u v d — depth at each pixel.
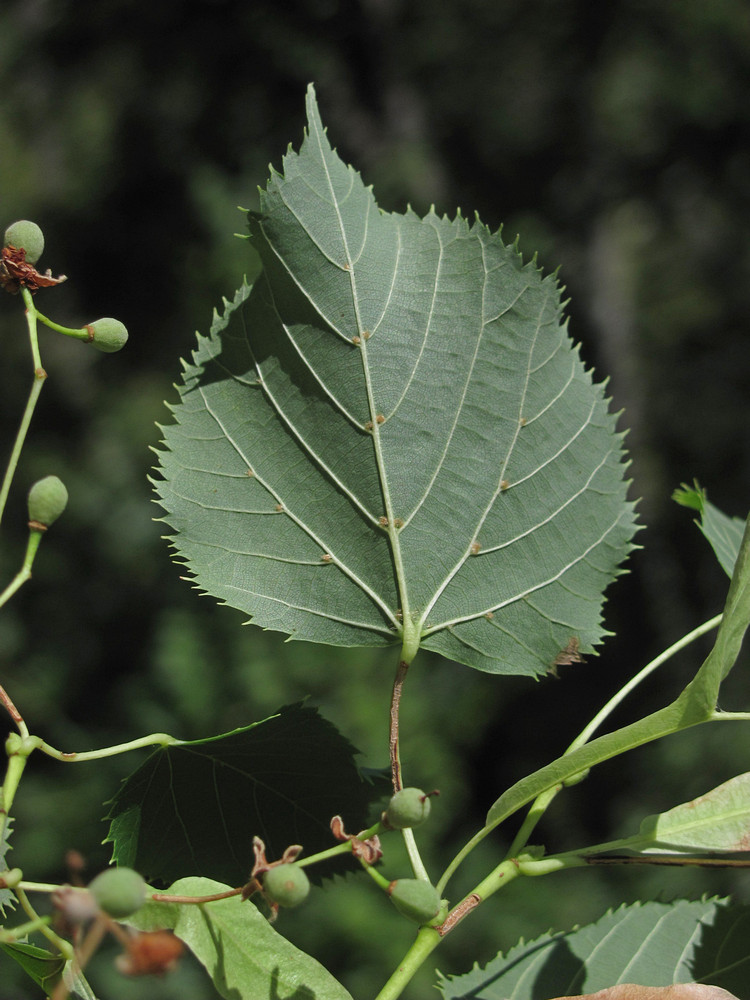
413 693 7.92
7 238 1.19
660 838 1.18
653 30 12.30
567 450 1.48
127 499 10.48
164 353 11.66
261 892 0.99
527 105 12.55
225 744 1.29
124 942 0.85
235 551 1.38
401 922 6.54
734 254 12.12
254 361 1.43
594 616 1.43
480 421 1.46
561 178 12.41
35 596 9.99
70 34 13.08
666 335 11.86
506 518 1.45
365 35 12.45
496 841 8.36
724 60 12.28
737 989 1.32
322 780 1.35
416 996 6.39
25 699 8.72
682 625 9.92
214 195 11.61
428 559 1.42
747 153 12.38
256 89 12.69
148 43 12.94
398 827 1.02
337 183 1.46
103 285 12.22
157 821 1.32
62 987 0.90
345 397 1.44
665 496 10.62
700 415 11.19
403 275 1.48
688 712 1.10
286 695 7.56
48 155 12.99
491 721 9.34
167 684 7.99
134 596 10.02
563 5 12.32
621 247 12.46
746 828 1.17
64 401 11.59
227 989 1.07
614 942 1.35
